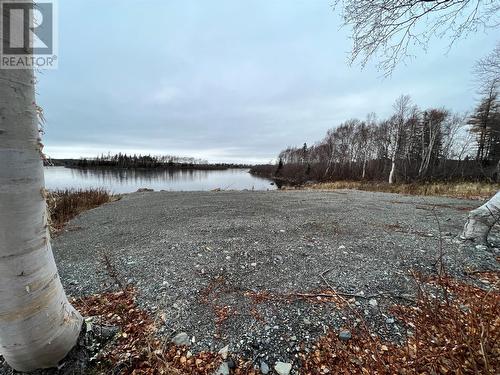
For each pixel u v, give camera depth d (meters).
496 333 1.37
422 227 4.49
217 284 2.48
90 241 4.21
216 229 4.62
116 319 1.94
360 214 5.89
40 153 1.22
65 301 1.48
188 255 3.26
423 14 3.38
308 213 6.14
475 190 11.26
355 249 3.39
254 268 2.85
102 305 2.16
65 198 7.48
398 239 3.78
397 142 22.42
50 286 1.30
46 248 1.28
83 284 2.56
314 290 2.35
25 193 1.13
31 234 1.18
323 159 45.34
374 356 1.55
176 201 9.17
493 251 3.16
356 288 2.37
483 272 2.60
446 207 6.89
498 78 10.18
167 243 3.80
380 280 2.50
